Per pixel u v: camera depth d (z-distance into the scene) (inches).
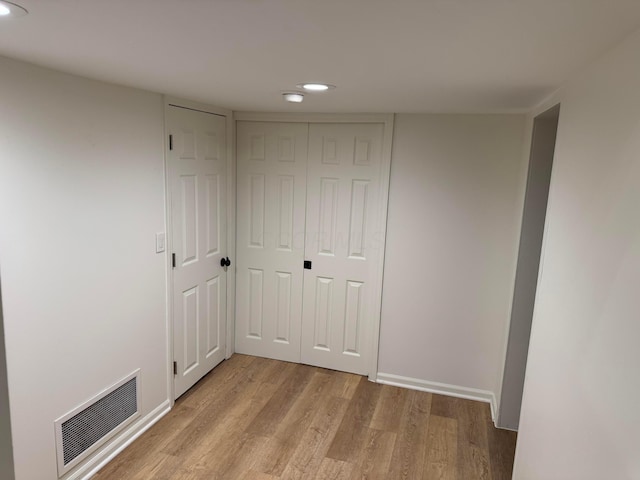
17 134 68.1
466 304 123.6
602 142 48.4
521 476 77.3
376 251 129.0
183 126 109.3
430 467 97.3
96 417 90.0
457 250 121.9
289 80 74.2
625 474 37.1
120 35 49.2
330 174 130.7
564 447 54.1
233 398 122.2
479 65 58.2
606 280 44.1
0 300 68.4
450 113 116.1
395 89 79.5
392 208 124.7
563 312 58.4
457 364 127.0
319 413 116.6
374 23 41.8
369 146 126.3
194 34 47.9
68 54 60.4
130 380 99.0
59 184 76.2
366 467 96.7
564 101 67.2
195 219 119.0
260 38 48.5
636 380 35.9
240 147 136.4
